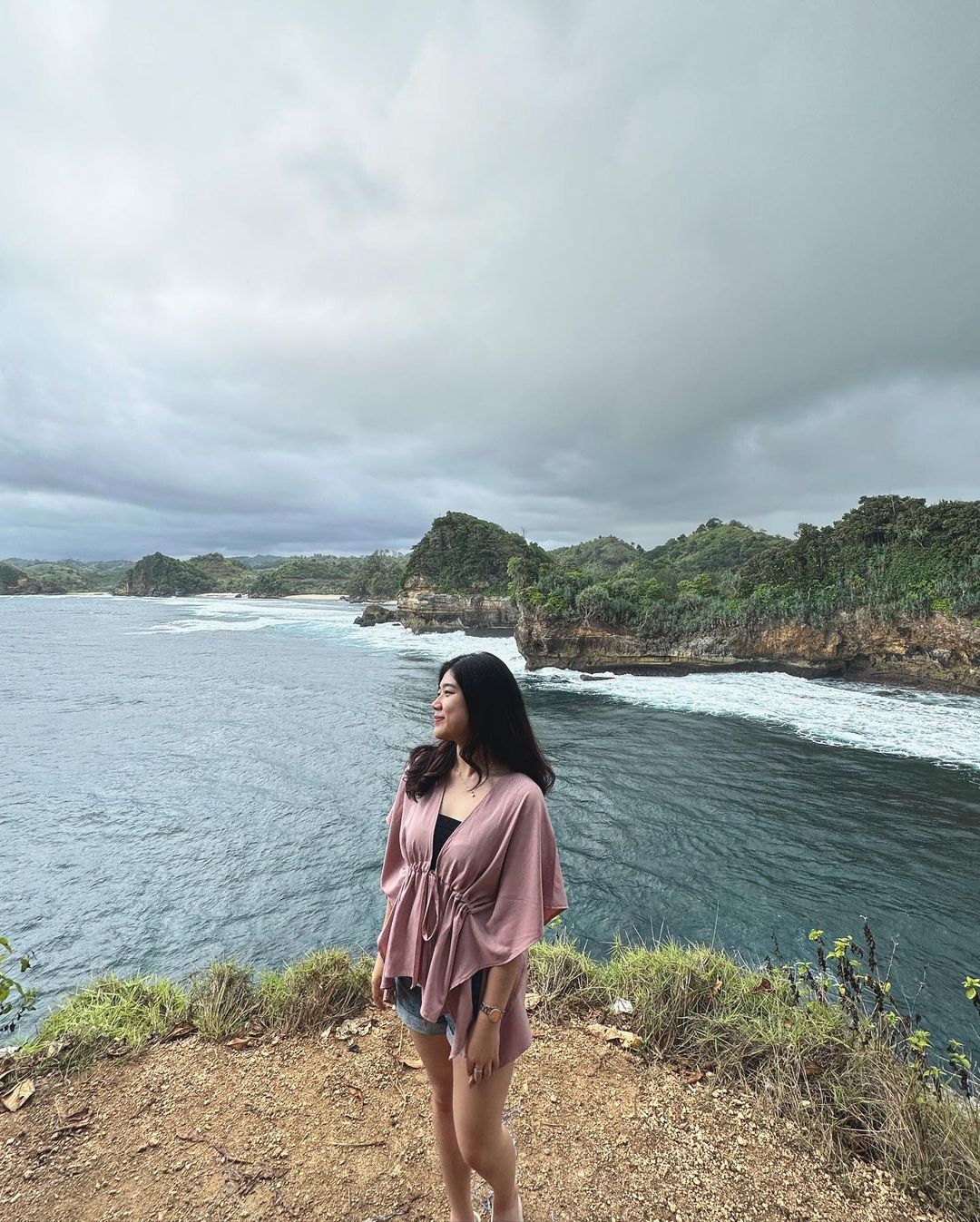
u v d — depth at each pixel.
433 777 1.97
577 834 16.81
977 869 14.84
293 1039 3.33
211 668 50.47
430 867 1.83
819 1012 3.48
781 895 13.41
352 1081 2.95
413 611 88.56
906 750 25.44
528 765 1.91
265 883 13.83
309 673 47.75
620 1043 3.31
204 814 18.14
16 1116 2.73
